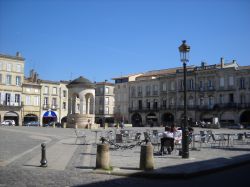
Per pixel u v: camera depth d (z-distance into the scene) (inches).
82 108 1998.0
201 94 2935.5
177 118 3056.1
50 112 3221.0
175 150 788.6
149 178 455.8
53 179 436.1
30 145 888.9
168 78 3161.9
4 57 2871.6
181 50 649.6
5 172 485.7
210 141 1116.5
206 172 492.7
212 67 2878.9
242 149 839.7
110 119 3784.5
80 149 805.2
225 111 2778.1
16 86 2955.2
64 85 3378.4
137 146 899.4
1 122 2733.8
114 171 483.2
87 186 395.5
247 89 2662.4
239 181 433.7
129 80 3548.2
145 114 3326.8
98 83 3846.0
